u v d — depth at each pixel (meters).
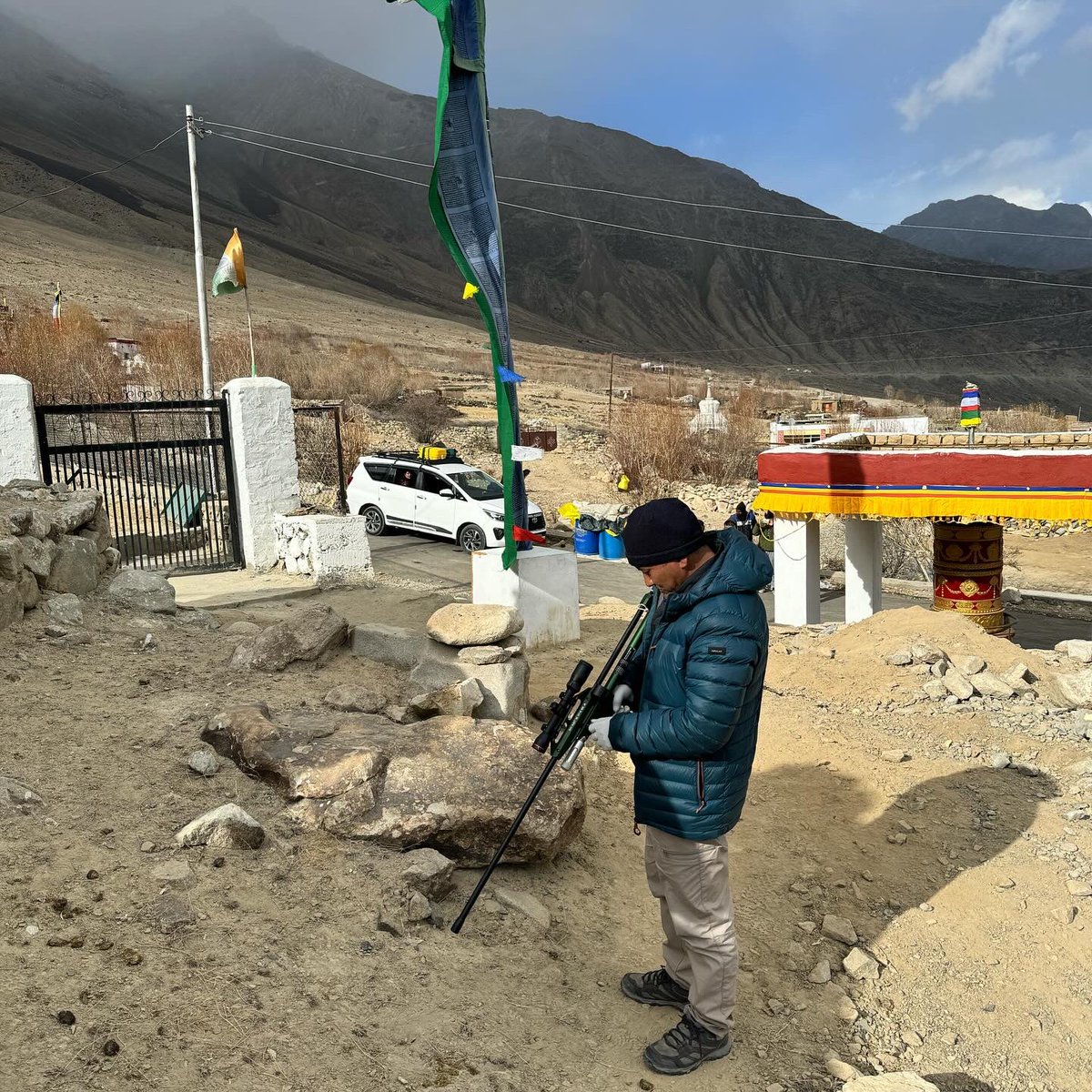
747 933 4.24
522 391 52.62
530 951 3.67
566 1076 3.05
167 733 4.56
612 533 18.14
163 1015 2.78
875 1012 3.79
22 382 10.52
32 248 110.31
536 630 9.19
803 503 11.78
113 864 3.48
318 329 98.81
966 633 8.61
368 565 12.32
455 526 17.16
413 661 6.11
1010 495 10.42
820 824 5.37
